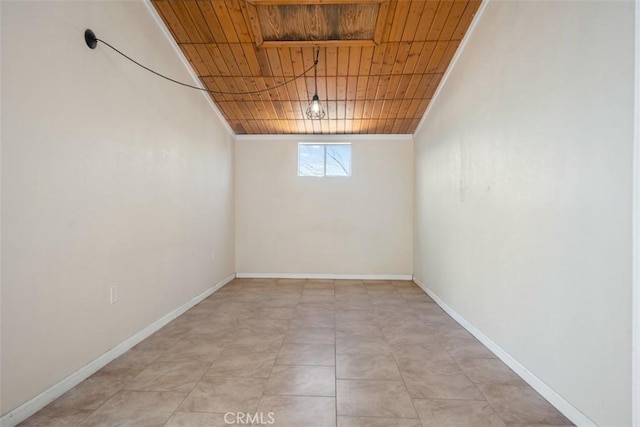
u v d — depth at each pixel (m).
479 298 2.74
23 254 1.65
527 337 2.06
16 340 1.62
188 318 3.29
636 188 1.30
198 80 3.74
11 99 1.59
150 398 1.85
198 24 2.95
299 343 2.67
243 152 5.31
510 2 2.26
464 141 3.07
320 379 2.09
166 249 3.09
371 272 5.29
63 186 1.89
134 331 2.59
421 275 4.69
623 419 1.38
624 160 1.37
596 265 1.52
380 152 5.25
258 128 5.07
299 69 3.56
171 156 3.18
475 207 2.82
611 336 1.44
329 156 5.36
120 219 2.41
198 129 3.81
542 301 1.91
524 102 2.09
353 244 5.29
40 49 1.74
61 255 1.88
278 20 2.90
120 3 2.40
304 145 5.38
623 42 1.37
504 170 2.33
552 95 1.83
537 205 1.96
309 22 2.92
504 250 2.33
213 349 2.53
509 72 2.27
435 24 2.90
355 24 2.93
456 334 2.89
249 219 5.33
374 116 4.62
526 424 1.65
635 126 1.30
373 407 1.79
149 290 2.81
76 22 1.99
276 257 5.34
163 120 3.02
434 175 4.06
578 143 1.63
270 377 2.11
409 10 2.75
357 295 4.26
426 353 2.49
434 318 3.34
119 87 2.40
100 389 1.94
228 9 2.78
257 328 3.01
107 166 2.27
